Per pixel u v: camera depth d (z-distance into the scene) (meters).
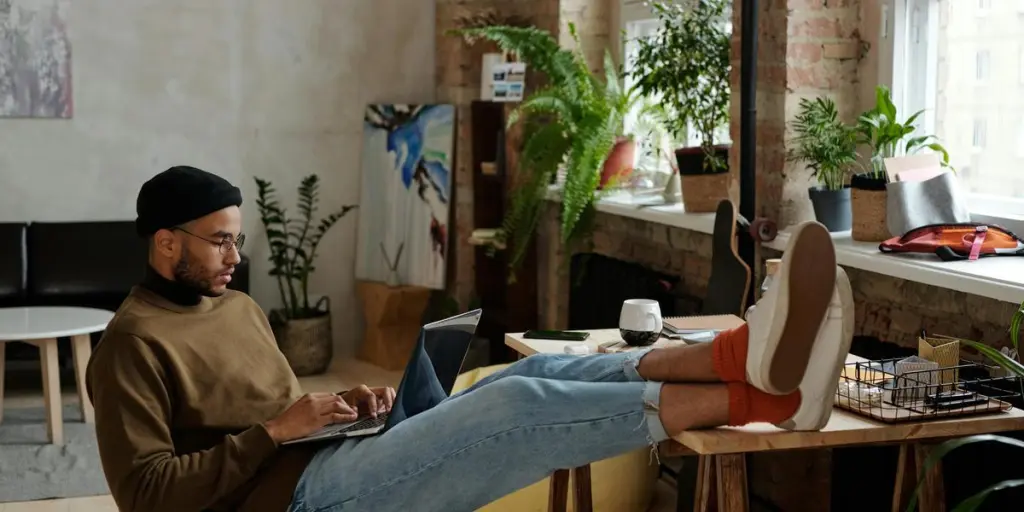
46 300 5.36
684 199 4.20
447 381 2.55
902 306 3.27
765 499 3.57
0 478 3.95
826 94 3.77
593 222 4.86
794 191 3.77
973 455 2.38
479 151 5.76
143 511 2.13
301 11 5.97
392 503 2.23
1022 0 3.21
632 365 2.29
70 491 3.84
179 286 2.36
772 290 1.97
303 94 6.02
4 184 5.58
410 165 5.95
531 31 5.00
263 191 5.86
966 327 3.00
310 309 5.86
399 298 5.81
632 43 5.07
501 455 2.18
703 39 4.09
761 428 2.11
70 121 5.65
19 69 5.54
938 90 3.55
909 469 2.32
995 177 3.36
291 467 2.32
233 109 5.90
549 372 2.39
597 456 2.17
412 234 5.96
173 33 5.77
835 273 1.95
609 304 4.55
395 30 6.15
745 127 3.65
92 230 5.54
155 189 2.34
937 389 2.23
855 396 2.26
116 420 2.16
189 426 2.30
